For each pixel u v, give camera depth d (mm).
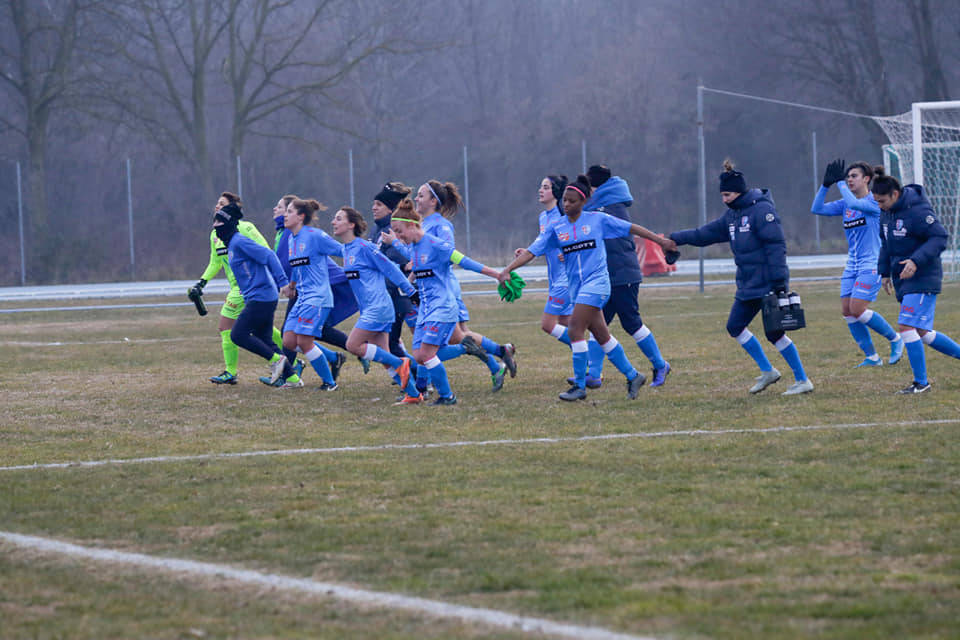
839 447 23719
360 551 16734
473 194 185750
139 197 168875
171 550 17016
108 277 135625
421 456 24281
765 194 31344
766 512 18422
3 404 34500
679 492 20078
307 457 24453
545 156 185375
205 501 20266
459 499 19938
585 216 31656
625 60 188625
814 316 60406
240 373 43312
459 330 35125
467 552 16516
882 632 12742
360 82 180125
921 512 18094
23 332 67938
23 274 131750
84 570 16000
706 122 179000
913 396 30641
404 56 187125
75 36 144500
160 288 113000
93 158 170000
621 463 22844
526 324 64062
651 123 182750
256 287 37531
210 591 14938
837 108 173500
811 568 15266
